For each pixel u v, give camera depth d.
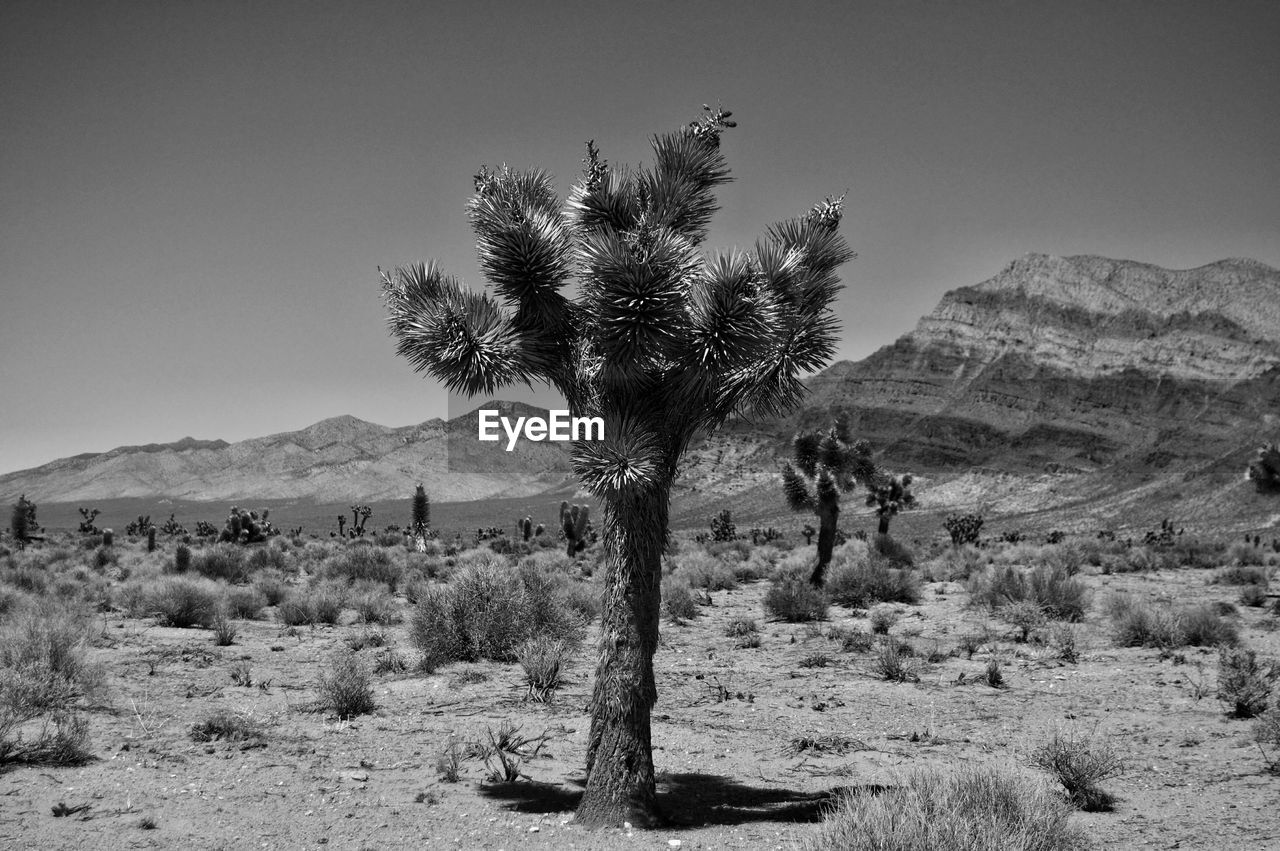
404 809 8.72
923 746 11.50
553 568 37.25
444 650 17.81
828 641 20.92
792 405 8.52
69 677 13.44
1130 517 172.00
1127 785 9.63
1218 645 18.56
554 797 9.22
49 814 8.20
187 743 11.09
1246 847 7.61
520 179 8.57
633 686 8.31
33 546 64.38
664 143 8.57
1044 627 22.06
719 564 38.22
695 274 8.01
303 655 18.89
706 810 8.86
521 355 8.05
